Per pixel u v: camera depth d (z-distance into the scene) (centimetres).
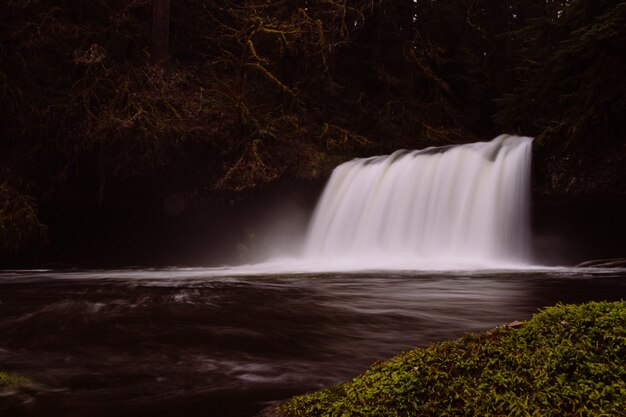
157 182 1817
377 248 1659
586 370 187
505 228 1467
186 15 2273
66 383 371
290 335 522
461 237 1535
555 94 1452
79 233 1811
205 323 582
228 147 1833
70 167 1708
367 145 2180
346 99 2461
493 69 2931
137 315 625
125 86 1697
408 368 215
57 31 1723
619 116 1255
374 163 1788
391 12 2555
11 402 328
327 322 584
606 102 1233
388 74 2492
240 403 323
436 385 196
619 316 212
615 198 1546
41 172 1678
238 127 1841
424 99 2748
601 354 193
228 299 740
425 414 186
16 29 1670
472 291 793
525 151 1458
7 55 1684
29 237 1548
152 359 441
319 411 212
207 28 2298
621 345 194
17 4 1638
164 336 523
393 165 1725
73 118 1650
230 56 2217
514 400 180
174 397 336
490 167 1527
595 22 1238
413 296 752
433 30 2742
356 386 221
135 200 1834
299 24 2108
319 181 1891
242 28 2145
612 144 1429
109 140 1662
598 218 1616
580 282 863
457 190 1567
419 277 986
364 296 757
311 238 1845
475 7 2853
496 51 2916
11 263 1602
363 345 484
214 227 1938
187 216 1902
